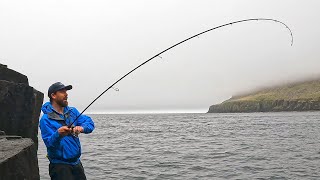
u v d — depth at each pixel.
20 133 9.23
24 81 10.39
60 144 4.06
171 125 73.81
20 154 5.27
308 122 74.56
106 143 30.59
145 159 18.44
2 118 8.98
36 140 10.22
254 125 65.06
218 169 14.57
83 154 21.30
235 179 12.30
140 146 27.08
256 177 12.60
